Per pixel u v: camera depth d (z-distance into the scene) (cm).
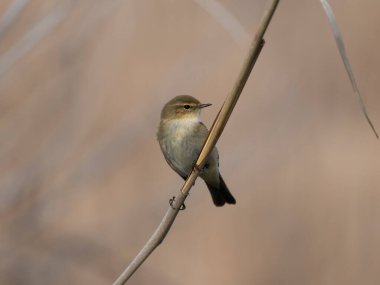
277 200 1262
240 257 1252
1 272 918
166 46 1169
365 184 1295
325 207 1270
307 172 1285
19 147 951
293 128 1215
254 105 1172
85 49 1017
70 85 999
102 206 1102
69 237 990
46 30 829
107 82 1073
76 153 969
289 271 1233
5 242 923
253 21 1131
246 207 1279
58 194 934
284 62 1255
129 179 1154
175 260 1273
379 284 1198
